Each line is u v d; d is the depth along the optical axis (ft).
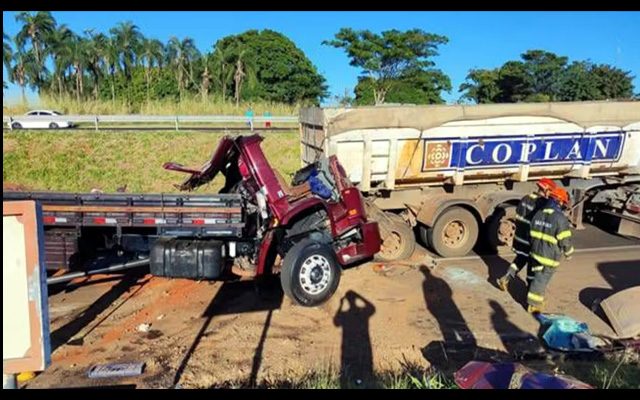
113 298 23.06
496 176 31.07
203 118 67.97
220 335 19.27
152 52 146.30
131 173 52.31
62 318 20.81
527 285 22.90
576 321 19.16
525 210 23.02
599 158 32.14
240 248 23.40
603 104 31.19
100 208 21.45
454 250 30.17
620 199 34.24
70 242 21.57
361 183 28.81
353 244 23.30
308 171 25.32
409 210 30.89
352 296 23.40
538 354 17.40
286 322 20.57
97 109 84.99
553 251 20.61
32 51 150.92
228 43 164.14
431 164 29.43
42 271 9.37
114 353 17.75
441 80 161.38
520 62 147.43
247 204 22.95
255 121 72.64
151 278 25.66
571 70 136.87
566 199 21.50
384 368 16.81
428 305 22.40
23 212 9.15
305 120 32.86
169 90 137.18
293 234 23.56
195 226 21.95
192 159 55.01
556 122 30.60
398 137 28.45
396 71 158.20
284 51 161.68
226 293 23.81
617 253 30.63
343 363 17.12
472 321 20.66
